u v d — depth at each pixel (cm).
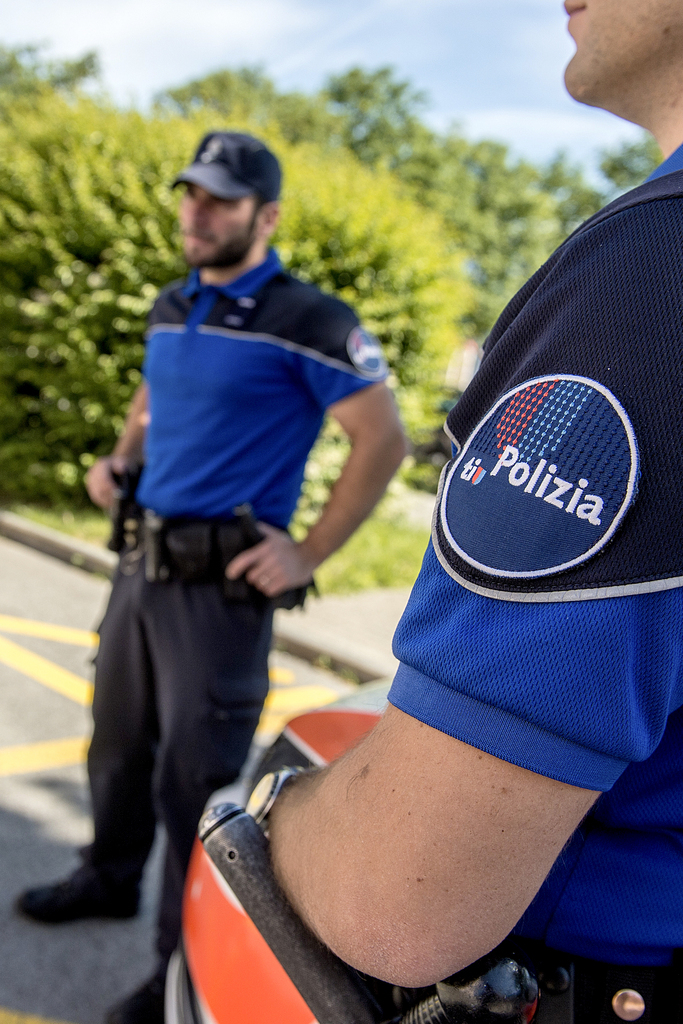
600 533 52
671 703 57
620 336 55
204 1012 123
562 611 52
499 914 57
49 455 686
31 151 672
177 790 205
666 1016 71
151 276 631
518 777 54
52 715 355
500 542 55
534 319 62
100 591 545
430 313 689
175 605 205
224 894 128
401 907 58
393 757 59
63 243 650
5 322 685
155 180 636
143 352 633
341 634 489
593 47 71
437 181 3878
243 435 210
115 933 236
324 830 64
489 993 65
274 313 210
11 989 209
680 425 53
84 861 236
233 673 205
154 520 209
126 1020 196
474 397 65
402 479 726
